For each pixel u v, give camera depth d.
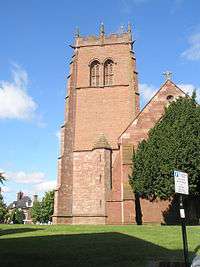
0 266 15.43
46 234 27.23
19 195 181.00
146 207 44.66
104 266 15.29
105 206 50.12
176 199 43.78
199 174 38.41
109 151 53.66
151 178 40.66
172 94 49.62
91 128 57.00
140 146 43.78
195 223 42.97
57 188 53.91
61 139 56.66
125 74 59.09
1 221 121.69
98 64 60.56
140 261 15.92
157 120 48.50
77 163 55.47
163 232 26.94
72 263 15.90
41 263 15.93
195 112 40.25
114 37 61.25
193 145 38.47
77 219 52.31
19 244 21.28
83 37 62.12
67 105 58.28
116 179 47.84
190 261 14.87
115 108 57.47
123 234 25.94
